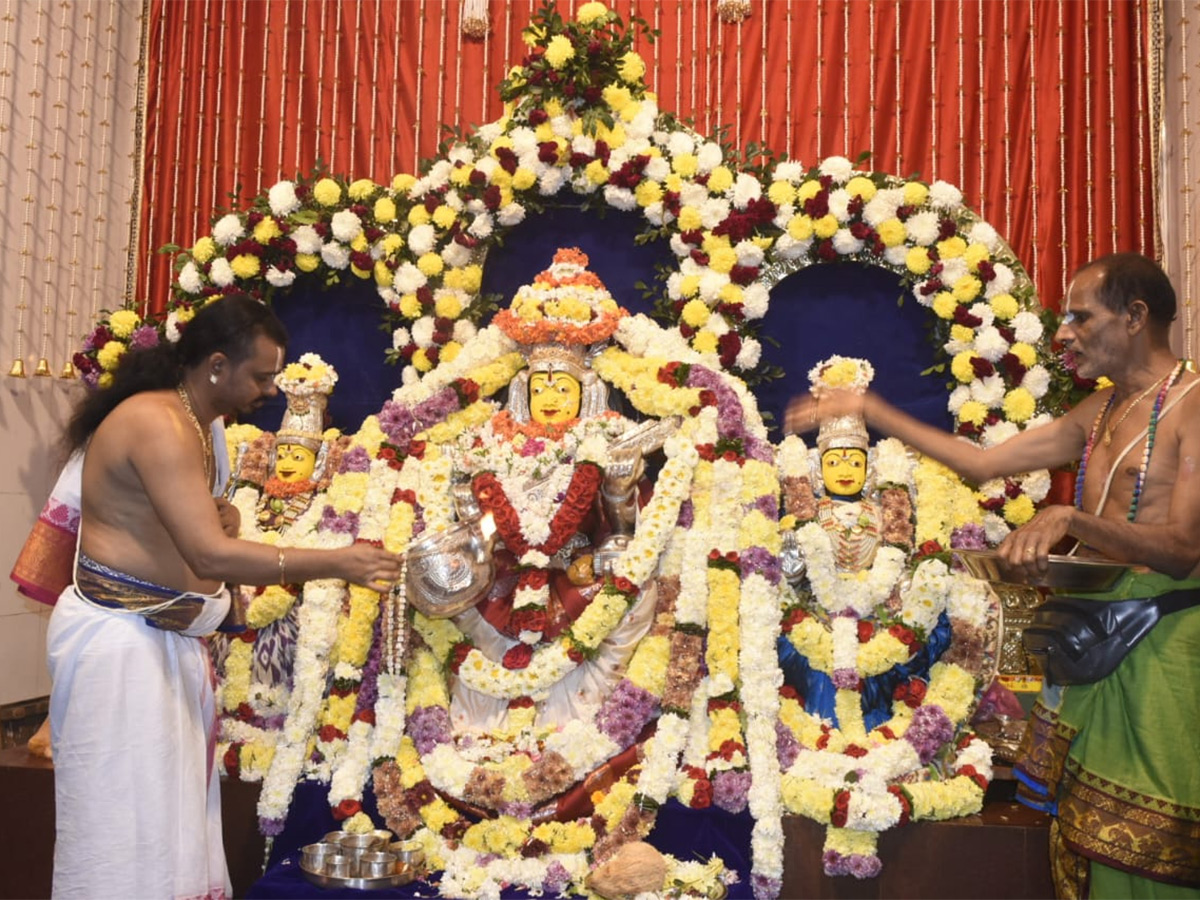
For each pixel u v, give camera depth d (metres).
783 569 3.38
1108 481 2.62
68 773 2.30
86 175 4.83
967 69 4.33
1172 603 2.46
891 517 3.37
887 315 3.76
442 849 3.02
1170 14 4.44
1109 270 2.61
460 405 3.65
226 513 2.62
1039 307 3.60
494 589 3.38
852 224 3.64
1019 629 3.57
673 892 2.80
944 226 3.60
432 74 4.69
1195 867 2.37
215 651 3.44
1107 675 2.50
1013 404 3.49
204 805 2.45
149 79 4.87
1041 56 4.28
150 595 2.37
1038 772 2.97
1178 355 4.24
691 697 3.14
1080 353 2.66
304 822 3.21
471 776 3.05
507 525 3.24
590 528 3.47
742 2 4.09
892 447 3.51
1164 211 4.20
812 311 3.80
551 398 3.52
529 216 3.92
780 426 3.81
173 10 4.87
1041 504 3.89
